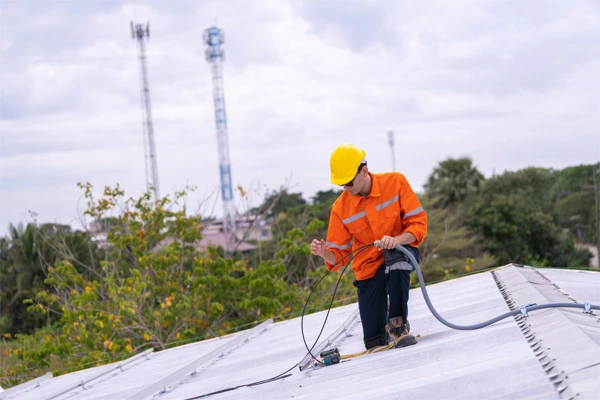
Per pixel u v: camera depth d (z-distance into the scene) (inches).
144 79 1770.4
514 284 238.2
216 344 325.7
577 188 2346.2
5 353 611.5
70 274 622.8
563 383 97.3
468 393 105.1
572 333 122.1
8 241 1091.3
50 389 294.8
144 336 554.6
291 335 282.2
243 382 185.9
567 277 266.7
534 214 1819.6
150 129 1784.0
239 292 625.9
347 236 180.7
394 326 170.9
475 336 152.2
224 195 2183.8
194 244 718.5
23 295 1058.7
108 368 322.0
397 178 174.1
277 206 1047.0
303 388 148.6
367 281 179.9
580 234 2285.9
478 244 1754.4
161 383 212.4
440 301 255.0
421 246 1341.0
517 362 113.9
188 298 562.9
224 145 2212.1
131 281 580.4
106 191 653.9
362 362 160.6
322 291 658.8
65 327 566.9
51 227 735.7
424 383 115.0
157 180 1756.9
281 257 678.5
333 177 172.2
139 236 647.1
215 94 2276.1
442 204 1909.4
